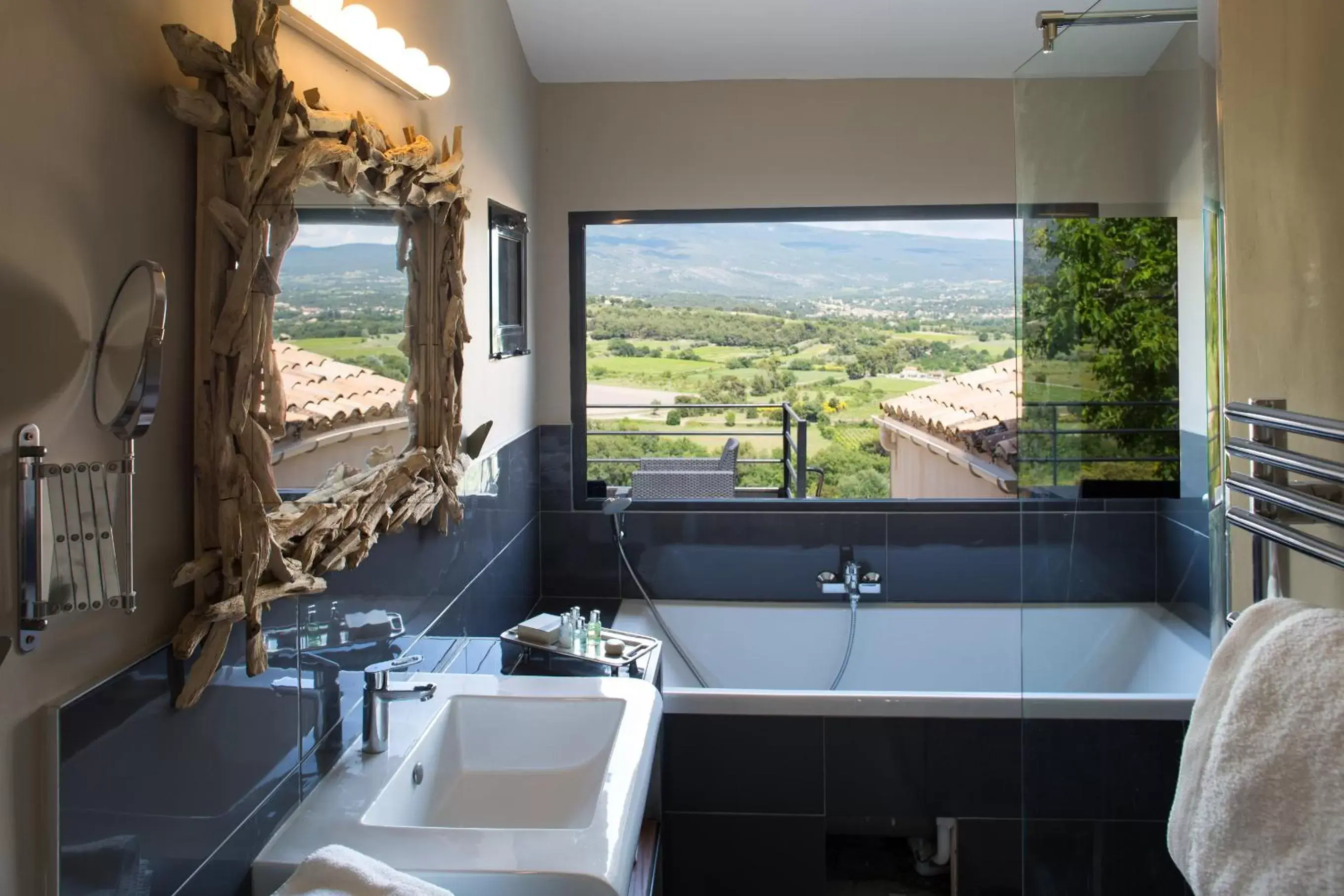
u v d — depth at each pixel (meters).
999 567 4.00
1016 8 3.38
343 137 1.67
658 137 3.92
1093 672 2.27
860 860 3.21
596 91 3.92
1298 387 1.19
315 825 1.53
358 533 1.74
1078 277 2.38
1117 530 2.28
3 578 0.95
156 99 1.21
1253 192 1.29
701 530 4.05
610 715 1.98
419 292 2.17
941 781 2.82
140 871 1.16
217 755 1.35
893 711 2.81
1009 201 3.88
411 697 1.78
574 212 3.95
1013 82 3.87
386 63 1.93
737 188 3.92
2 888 0.96
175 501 1.27
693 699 2.83
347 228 1.73
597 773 1.90
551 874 1.34
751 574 4.05
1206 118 1.65
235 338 1.27
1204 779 1.07
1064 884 2.26
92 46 1.09
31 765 1.00
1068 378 2.41
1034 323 2.55
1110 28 2.30
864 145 3.89
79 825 1.05
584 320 4.00
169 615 1.25
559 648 2.77
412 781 1.79
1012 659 3.93
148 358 0.97
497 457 3.17
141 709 1.17
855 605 3.95
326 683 1.74
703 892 2.86
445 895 1.18
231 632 1.36
